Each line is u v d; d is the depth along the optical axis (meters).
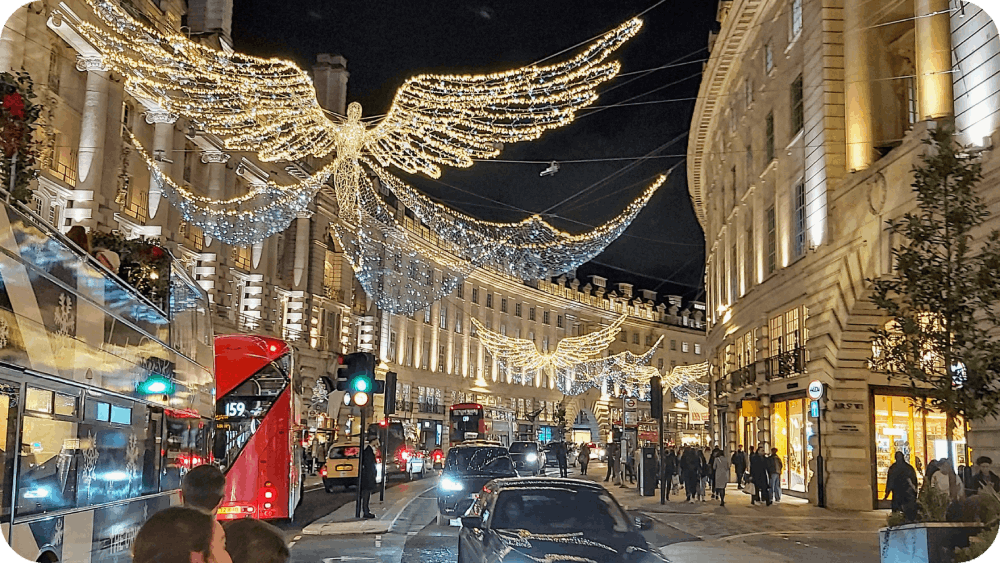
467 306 76.69
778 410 29.42
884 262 19.61
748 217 33.81
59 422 7.91
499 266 79.06
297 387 23.94
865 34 23.19
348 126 22.14
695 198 51.12
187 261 41.44
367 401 20.95
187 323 13.02
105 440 9.15
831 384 23.48
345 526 18.81
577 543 8.69
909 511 15.37
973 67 16.34
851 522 20.42
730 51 35.09
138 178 37.03
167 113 37.28
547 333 88.75
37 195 28.41
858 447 23.27
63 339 7.89
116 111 32.88
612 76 17.58
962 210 12.35
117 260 10.80
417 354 68.25
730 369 36.62
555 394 88.50
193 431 13.52
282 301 52.25
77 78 31.38
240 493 18.31
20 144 9.55
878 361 13.41
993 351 11.73
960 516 10.85
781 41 28.55
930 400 12.93
